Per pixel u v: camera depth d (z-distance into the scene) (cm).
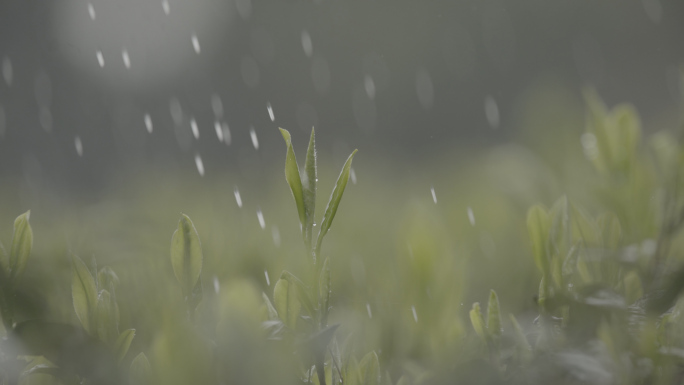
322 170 309
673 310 69
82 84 814
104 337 68
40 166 555
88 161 609
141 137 639
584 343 67
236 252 101
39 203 204
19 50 802
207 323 68
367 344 76
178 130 609
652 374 67
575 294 68
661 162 78
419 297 77
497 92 978
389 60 1050
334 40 1152
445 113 966
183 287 68
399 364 75
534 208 70
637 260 72
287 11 1180
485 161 192
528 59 988
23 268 69
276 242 96
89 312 68
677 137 76
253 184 272
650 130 286
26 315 73
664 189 73
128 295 75
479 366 67
